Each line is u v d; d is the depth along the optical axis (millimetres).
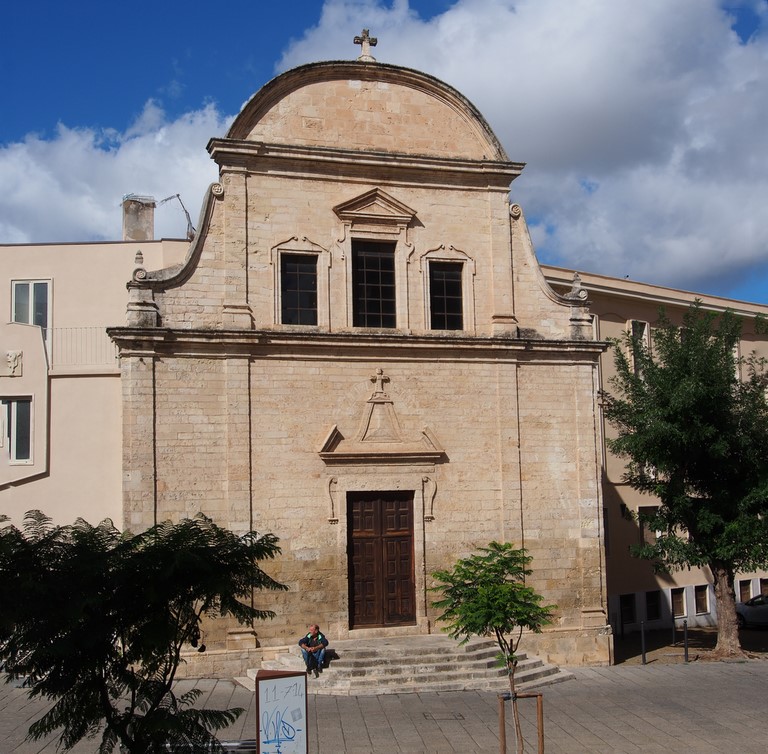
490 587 16359
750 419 27125
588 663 24672
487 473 24703
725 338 27734
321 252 24172
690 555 26375
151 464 22109
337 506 23406
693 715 19469
